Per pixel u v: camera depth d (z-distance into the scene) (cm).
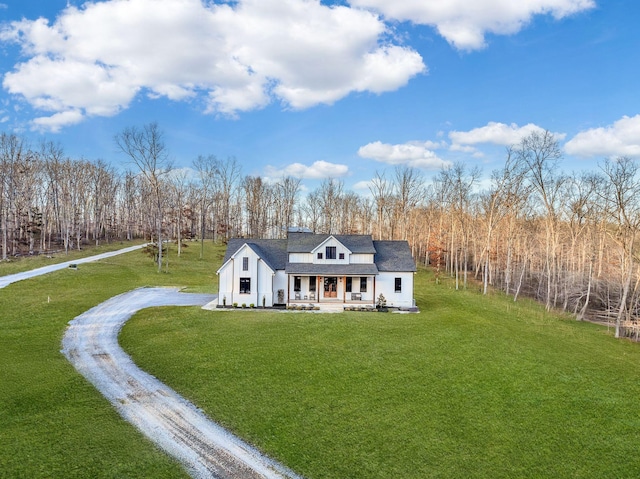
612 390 2108
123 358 2359
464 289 5422
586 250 5834
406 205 7775
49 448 1427
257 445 1504
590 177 4934
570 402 1944
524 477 1383
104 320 3155
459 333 2917
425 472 1380
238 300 3744
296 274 3800
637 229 3794
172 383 2022
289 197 9425
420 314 3528
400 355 2447
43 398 1809
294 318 3272
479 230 7169
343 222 9669
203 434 1568
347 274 3806
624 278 4238
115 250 7212
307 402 1841
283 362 2298
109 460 1374
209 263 6631
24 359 2283
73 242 7756
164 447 1472
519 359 2458
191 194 9725
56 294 3878
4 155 6638
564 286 5078
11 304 3419
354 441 1547
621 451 1562
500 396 1967
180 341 2653
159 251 5594
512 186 5419
